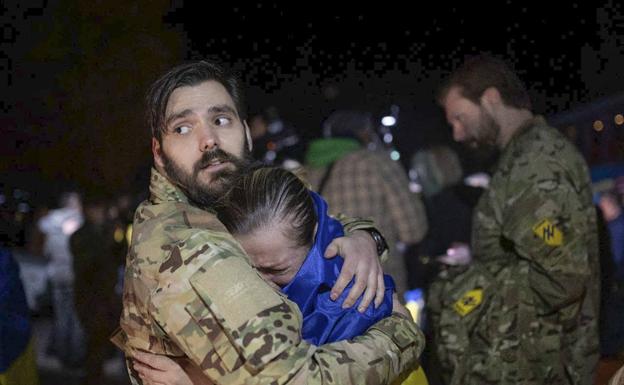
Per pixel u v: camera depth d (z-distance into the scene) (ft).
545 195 9.60
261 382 5.64
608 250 11.59
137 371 6.51
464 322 10.07
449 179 18.02
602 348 13.07
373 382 5.97
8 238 38.29
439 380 10.61
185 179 6.55
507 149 10.23
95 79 33.71
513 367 9.87
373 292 6.34
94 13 34.37
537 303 9.80
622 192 21.25
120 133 30.37
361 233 7.04
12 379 8.68
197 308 5.78
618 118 27.30
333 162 14.60
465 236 17.51
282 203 6.07
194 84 6.63
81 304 20.53
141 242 6.16
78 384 22.57
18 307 8.96
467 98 10.49
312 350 5.84
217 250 5.88
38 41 35.60
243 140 6.72
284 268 6.16
